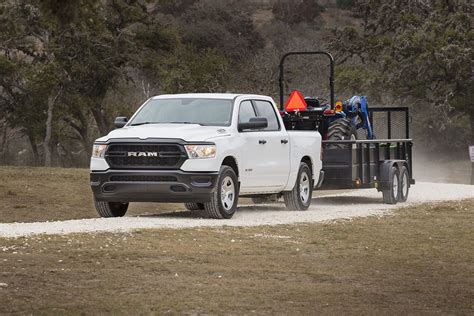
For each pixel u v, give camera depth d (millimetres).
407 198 34219
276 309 13820
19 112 83188
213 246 19359
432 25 84312
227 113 25469
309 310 13805
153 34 86938
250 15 150125
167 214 26594
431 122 92312
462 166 93375
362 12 96375
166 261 17422
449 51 80438
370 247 20312
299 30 149000
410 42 83938
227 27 132875
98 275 15969
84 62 80625
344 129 31516
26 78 80500
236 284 15609
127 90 90875
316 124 32281
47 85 76875
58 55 80125
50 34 81438
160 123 25531
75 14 19375
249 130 25672
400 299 14836
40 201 34281
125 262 17188
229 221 23812
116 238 19656
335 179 30375
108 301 14031
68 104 83688
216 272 16625
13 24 80062
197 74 91562
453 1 86375
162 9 136500
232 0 160875
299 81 95812
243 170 25281
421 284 16172
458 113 88188
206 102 25891
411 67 83438
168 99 26281
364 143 30797
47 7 19234
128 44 84125
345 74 87625
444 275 17156
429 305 14430
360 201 33062
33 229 20922
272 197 32250
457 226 24250
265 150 26172
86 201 34938
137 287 15094
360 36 97750
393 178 31656
